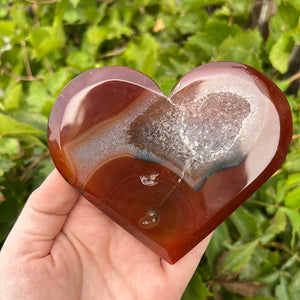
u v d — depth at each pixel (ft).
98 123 0.46
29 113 0.69
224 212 0.48
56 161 0.47
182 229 0.50
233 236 0.71
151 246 0.53
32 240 0.53
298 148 0.68
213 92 0.45
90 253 0.57
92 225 0.58
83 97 0.46
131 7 0.80
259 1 0.78
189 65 0.74
